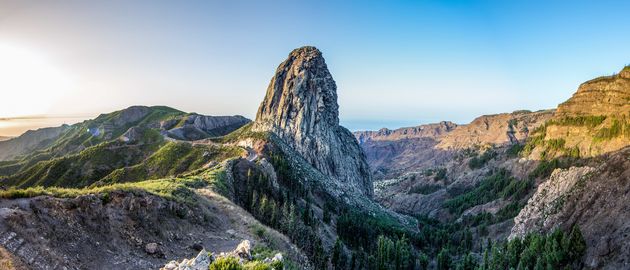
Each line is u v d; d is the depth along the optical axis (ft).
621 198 288.71
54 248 89.35
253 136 626.23
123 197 127.95
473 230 540.93
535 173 652.89
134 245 114.83
